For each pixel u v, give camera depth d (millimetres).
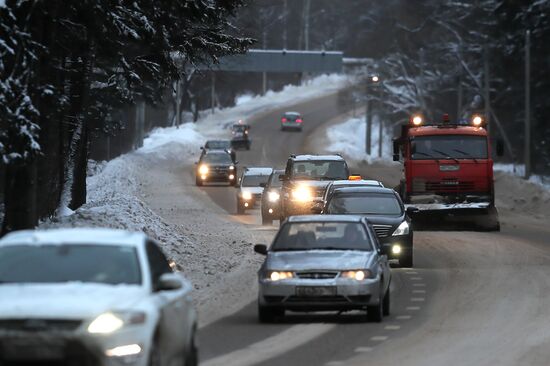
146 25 71188
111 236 30938
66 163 83750
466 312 52281
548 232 104688
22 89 59375
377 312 48406
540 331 46156
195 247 80312
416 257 80250
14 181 65750
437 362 38156
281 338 44062
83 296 27594
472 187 102438
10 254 30156
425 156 102438
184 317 31266
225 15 78250
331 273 47188
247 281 65500
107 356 26484
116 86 82188
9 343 26312
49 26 67625
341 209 74188
